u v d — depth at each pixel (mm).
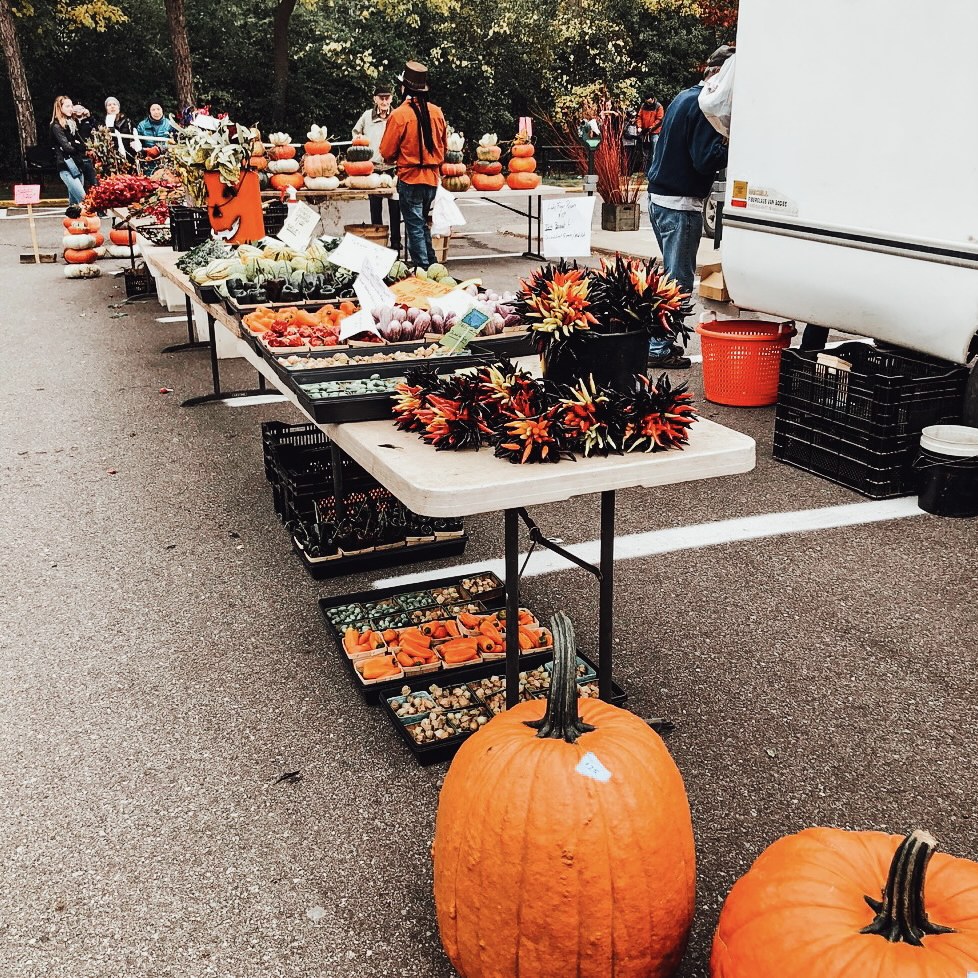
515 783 1898
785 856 1856
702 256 11062
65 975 2205
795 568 4152
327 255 5512
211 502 5082
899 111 4477
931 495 4676
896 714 3133
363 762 2947
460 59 26266
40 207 20500
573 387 2488
